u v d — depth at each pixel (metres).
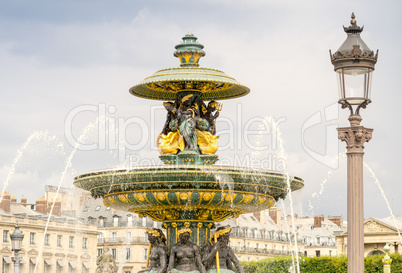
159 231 16.45
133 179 15.41
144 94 17.61
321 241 149.25
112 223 110.81
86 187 16.50
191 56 16.69
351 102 14.77
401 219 119.06
